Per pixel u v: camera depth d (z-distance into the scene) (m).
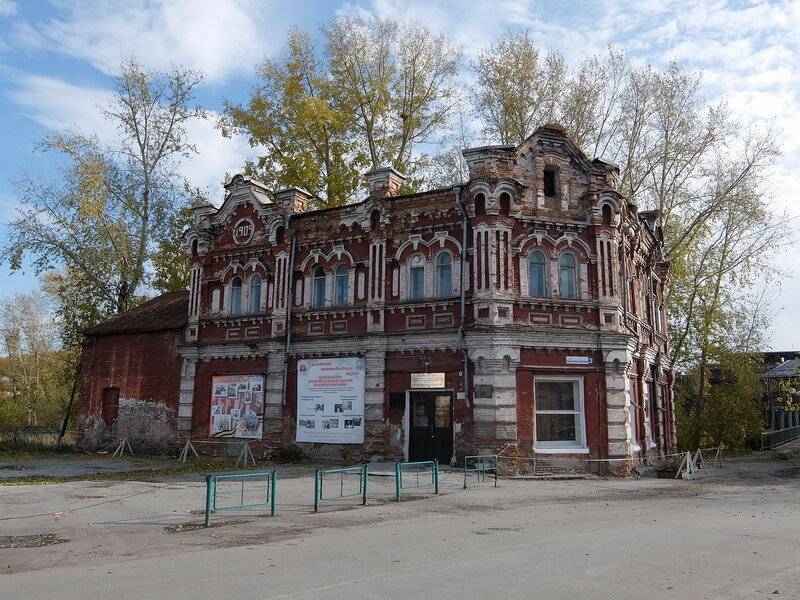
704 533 11.65
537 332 22.11
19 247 37.97
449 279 23.81
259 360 27.12
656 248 31.84
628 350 23.17
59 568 9.50
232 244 28.92
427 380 23.19
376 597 7.43
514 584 7.98
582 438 22.16
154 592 7.82
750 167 37.72
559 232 23.41
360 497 16.67
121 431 30.77
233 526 12.88
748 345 43.03
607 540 10.85
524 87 38.41
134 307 37.41
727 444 43.44
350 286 25.61
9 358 65.12
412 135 40.69
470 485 19.05
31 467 24.73
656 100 37.50
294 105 38.91
